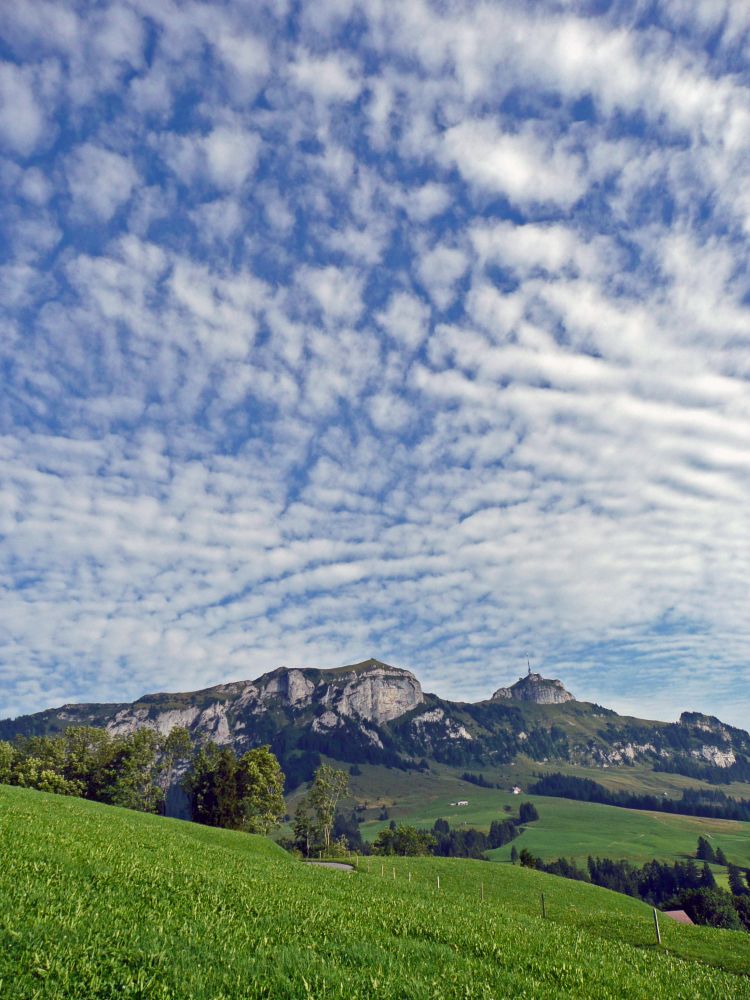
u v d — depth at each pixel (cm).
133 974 1419
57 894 1886
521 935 2647
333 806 16650
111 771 13812
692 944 3869
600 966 2248
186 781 13550
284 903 2423
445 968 1881
